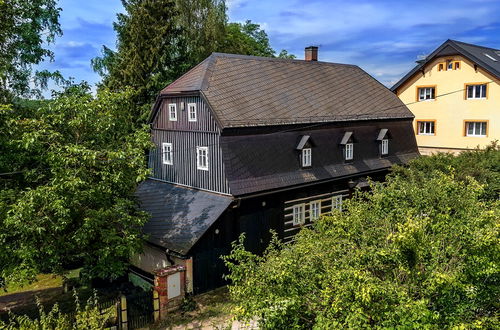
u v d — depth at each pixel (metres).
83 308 15.73
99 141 16.58
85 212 14.56
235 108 19.47
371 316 7.34
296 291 8.07
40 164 15.28
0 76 17.52
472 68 32.19
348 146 23.72
